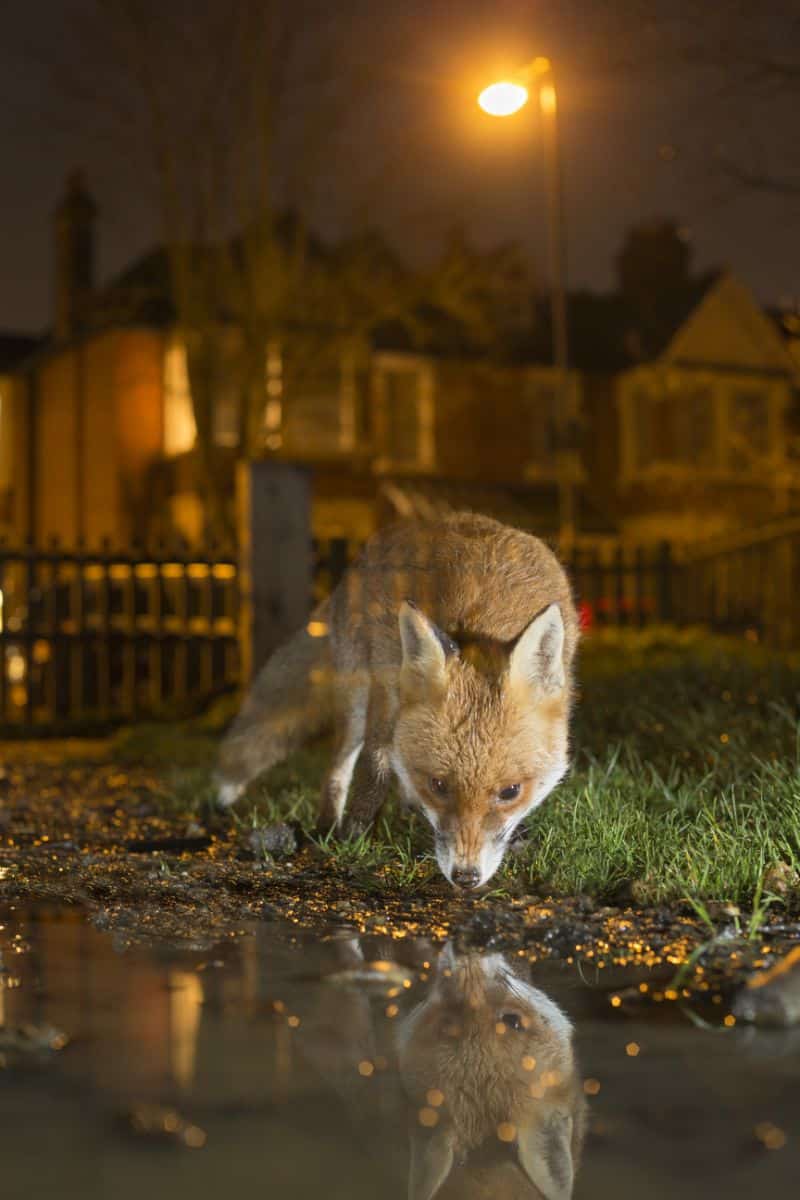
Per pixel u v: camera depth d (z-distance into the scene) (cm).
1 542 1374
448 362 2872
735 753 672
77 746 1230
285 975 349
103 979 344
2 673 1381
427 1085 255
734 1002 314
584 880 463
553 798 555
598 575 1567
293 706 667
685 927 400
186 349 2202
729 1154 219
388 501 2684
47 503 3059
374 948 381
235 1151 221
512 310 2828
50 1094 250
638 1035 290
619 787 587
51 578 1402
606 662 1178
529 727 455
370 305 2311
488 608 521
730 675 949
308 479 1207
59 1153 220
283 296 2141
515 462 2970
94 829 640
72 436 2875
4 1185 206
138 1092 251
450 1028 296
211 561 1428
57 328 2945
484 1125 233
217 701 1351
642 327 3175
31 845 586
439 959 367
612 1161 217
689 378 2991
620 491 3122
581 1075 261
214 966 358
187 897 457
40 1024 290
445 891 465
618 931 397
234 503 2383
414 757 459
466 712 453
